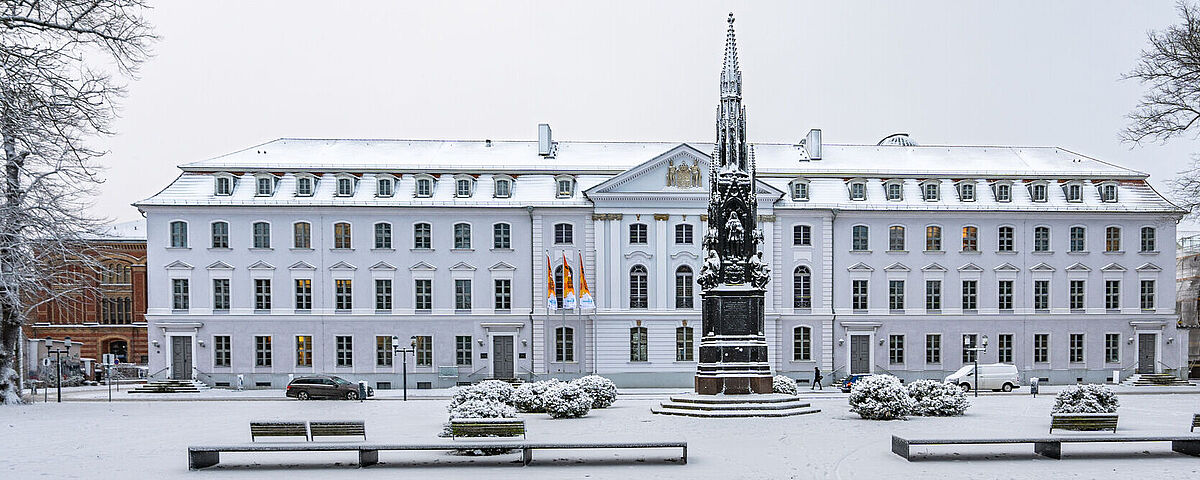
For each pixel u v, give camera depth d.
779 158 73.19
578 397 36.38
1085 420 24.86
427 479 20.59
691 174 67.56
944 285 69.88
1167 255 70.75
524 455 22.53
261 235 67.69
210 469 22.08
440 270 68.12
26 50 38.88
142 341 93.25
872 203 69.62
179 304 67.25
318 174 68.56
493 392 37.66
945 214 69.81
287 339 67.50
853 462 22.92
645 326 67.31
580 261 67.62
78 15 39.25
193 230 67.31
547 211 67.81
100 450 25.94
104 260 92.88
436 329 67.94
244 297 67.44
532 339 67.75
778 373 68.44
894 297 69.81
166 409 44.09
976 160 74.50
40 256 46.00
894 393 34.50
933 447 25.69
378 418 38.22
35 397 54.78
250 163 68.88
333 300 67.62
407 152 72.62
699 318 67.31
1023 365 69.81
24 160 42.81
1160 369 70.19
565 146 74.50
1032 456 23.62
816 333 68.88
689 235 67.81
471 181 68.88
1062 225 70.38
